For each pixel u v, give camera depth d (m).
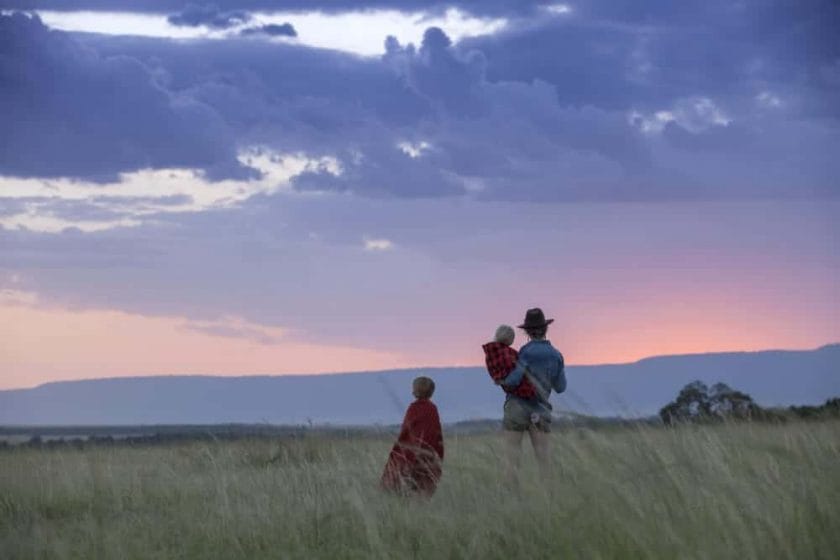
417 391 13.08
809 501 7.96
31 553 10.30
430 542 9.14
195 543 10.40
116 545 10.22
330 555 9.48
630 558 7.69
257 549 9.88
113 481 15.09
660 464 8.72
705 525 7.76
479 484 10.60
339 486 11.87
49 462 16.34
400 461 12.23
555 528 8.44
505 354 13.54
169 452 18.94
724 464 8.73
